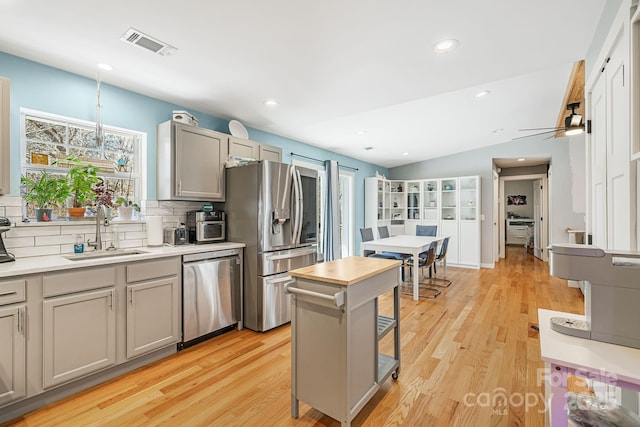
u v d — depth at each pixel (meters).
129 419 1.76
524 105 4.09
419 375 2.23
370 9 1.79
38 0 1.66
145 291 2.32
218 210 3.42
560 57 2.37
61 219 2.46
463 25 1.96
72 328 1.95
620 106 1.55
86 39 2.04
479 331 3.05
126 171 2.87
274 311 3.13
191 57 2.30
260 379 2.18
